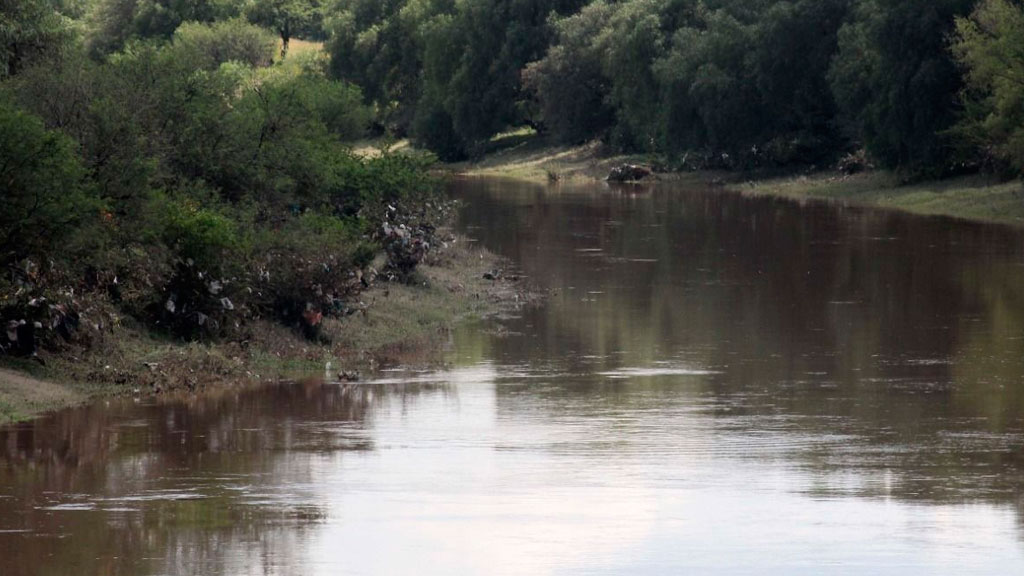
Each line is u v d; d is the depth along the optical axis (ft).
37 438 130.11
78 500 106.73
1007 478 115.24
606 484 112.98
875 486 112.37
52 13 238.68
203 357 165.17
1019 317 216.33
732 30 600.80
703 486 112.27
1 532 97.30
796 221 399.03
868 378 167.22
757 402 152.25
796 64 579.89
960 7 473.67
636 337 200.75
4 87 187.83
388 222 244.42
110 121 177.47
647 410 147.54
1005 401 152.25
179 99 209.15
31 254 154.20
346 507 104.99
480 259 290.76
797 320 215.51
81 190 156.87
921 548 94.22
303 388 159.74
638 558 91.86
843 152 592.19
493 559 91.66
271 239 186.19
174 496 108.27
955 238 344.08
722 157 621.72
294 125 234.79
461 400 153.07
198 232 171.94
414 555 92.32
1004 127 426.51
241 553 92.58
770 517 102.42
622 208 453.58
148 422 138.72
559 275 273.13
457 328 209.67
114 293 169.58
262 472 116.98
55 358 156.76
